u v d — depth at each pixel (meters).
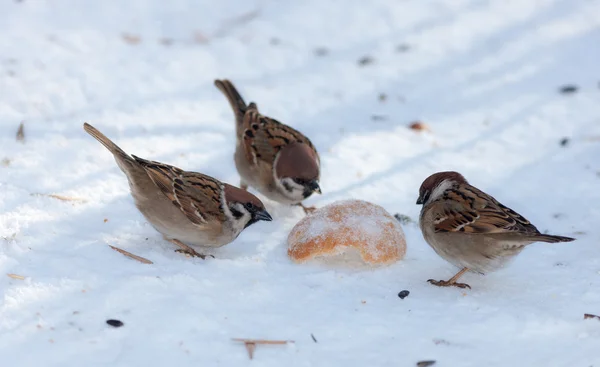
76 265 8.97
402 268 9.91
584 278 9.65
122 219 10.49
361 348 7.91
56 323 7.88
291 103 15.03
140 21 17.52
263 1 18.61
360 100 15.33
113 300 8.32
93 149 12.23
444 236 9.55
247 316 8.34
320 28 17.98
